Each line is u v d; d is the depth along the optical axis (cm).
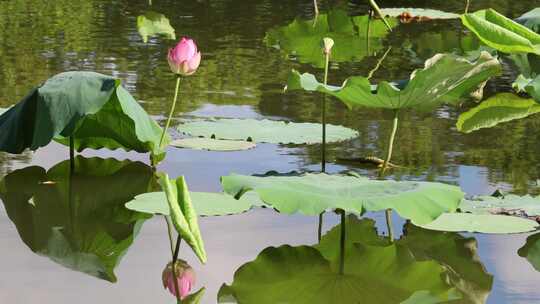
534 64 777
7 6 1025
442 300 347
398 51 839
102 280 362
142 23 933
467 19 654
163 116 602
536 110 646
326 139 548
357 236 416
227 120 590
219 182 480
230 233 415
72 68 720
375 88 495
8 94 629
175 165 512
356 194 385
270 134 563
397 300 349
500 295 353
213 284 360
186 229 352
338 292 355
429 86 471
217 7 1047
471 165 520
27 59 749
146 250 396
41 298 343
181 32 891
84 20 945
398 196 381
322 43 511
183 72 509
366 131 590
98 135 530
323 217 441
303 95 673
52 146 552
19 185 479
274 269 376
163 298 345
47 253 392
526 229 405
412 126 604
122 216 439
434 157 536
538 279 369
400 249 400
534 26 761
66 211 443
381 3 1127
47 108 476
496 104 660
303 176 411
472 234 423
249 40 867
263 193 376
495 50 834
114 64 741
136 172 504
